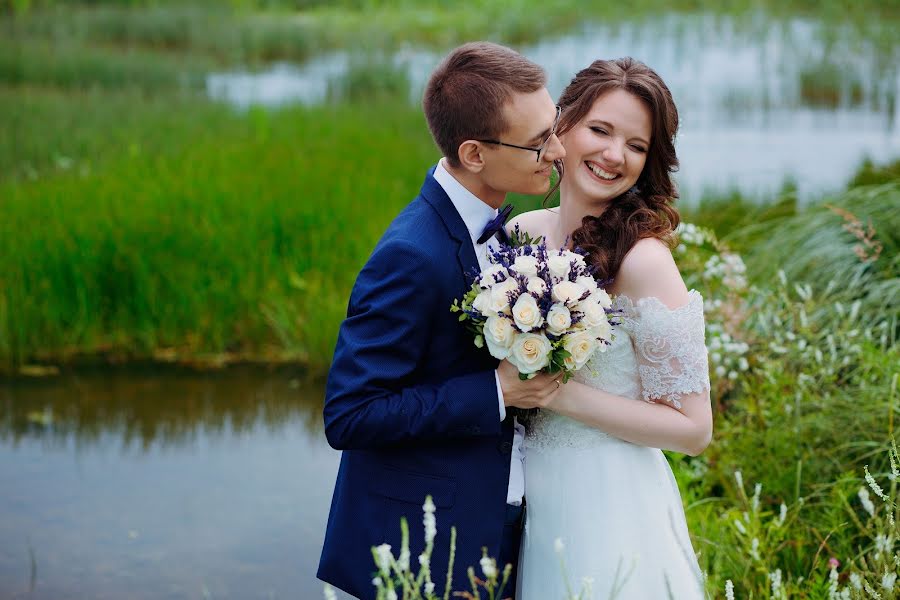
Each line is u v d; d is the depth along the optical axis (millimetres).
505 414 2434
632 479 2518
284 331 6121
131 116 10977
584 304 2254
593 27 20062
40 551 3932
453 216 2434
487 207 2488
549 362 2279
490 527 2426
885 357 3828
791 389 3973
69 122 10484
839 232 4797
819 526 3422
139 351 6156
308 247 6570
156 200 6973
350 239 6516
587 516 2502
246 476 4625
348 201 7066
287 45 19047
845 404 3758
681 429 2436
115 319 6195
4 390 5586
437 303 2365
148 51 17797
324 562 2529
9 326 5953
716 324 4234
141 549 3959
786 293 4273
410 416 2307
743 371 4285
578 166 2582
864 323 4285
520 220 2805
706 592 2475
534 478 2592
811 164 9469
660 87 2520
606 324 2281
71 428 5113
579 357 2256
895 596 2633
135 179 7629
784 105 13008
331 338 5855
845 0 19188
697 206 7477
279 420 5246
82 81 14234
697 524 3484
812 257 4707
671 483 2654
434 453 2424
